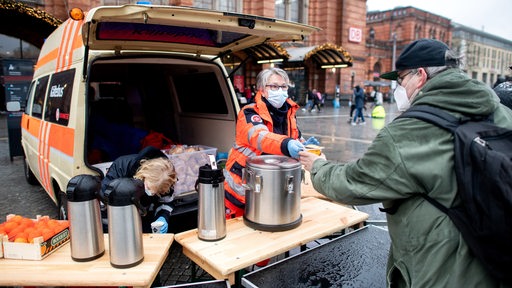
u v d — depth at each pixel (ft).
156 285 6.84
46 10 48.34
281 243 6.70
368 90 137.59
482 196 3.84
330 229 7.39
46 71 15.35
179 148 12.13
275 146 7.07
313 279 6.27
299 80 86.43
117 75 18.67
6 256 6.29
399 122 4.60
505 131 4.24
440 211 4.32
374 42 143.64
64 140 10.59
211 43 11.80
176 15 7.76
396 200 4.80
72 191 6.01
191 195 10.90
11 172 23.36
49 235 6.48
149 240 6.96
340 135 39.93
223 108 14.21
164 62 11.89
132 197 5.84
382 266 6.74
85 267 6.00
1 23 48.34
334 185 5.16
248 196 7.34
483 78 232.12
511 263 3.79
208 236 6.78
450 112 4.47
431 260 4.35
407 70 5.07
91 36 9.49
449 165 4.21
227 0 67.26
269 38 10.23
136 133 14.71
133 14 7.56
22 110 26.04
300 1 82.69
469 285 4.17
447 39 177.78
